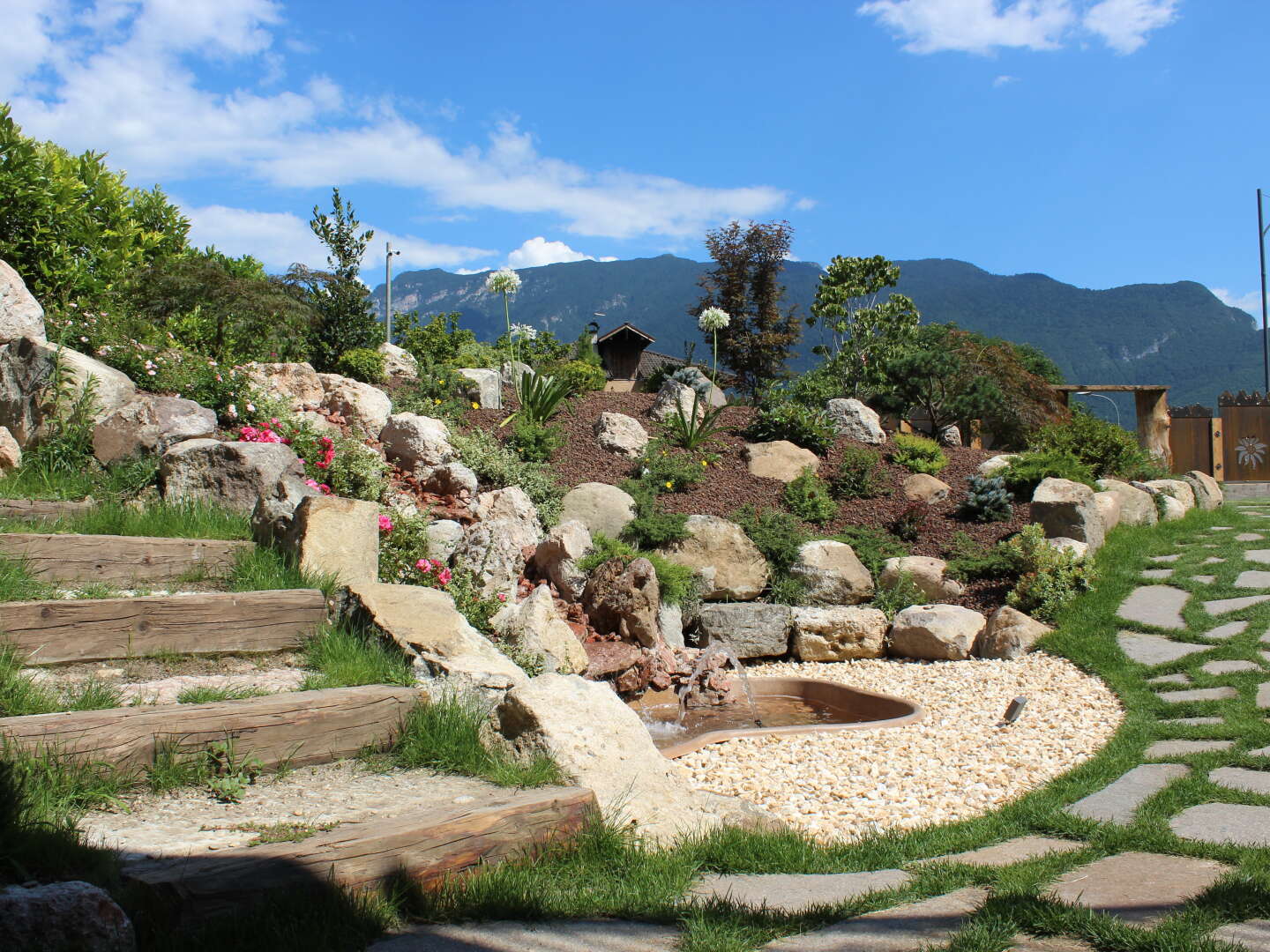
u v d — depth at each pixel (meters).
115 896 2.57
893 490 12.97
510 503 9.35
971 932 2.90
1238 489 24.72
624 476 11.90
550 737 4.20
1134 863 3.79
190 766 3.61
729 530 10.34
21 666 4.08
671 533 10.17
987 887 3.51
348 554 5.82
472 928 2.90
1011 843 4.27
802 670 9.23
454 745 4.21
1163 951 2.73
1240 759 5.35
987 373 18.70
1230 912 3.07
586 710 4.45
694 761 6.00
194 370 8.78
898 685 8.26
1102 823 4.37
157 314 11.36
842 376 20.06
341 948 2.62
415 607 5.33
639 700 7.89
